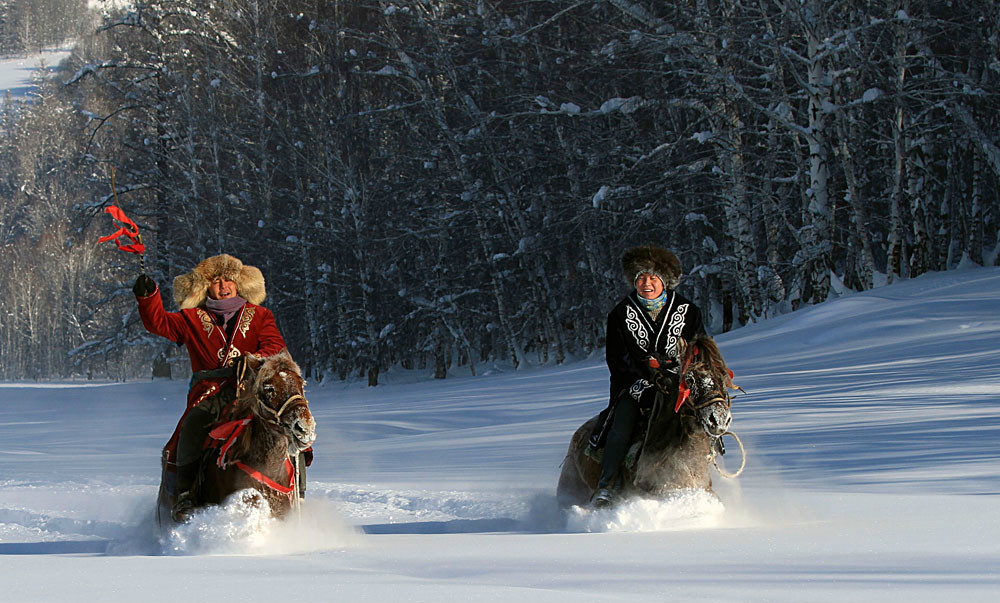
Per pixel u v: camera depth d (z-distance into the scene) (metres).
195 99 117.81
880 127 81.12
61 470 25.94
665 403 12.81
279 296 117.75
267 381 12.30
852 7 73.62
